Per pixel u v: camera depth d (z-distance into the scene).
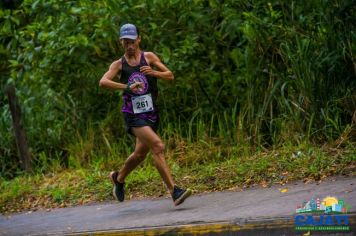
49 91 28.20
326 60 22.38
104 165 25.12
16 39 26.48
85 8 24.30
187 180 20.67
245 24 23.77
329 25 22.75
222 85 25.62
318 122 22.19
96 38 24.91
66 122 28.25
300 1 24.12
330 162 18.70
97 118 27.84
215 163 22.39
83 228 16.25
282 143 22.66
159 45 25.02
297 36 23.03
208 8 25.05
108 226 15.94
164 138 25.02
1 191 24.48
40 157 27.53
